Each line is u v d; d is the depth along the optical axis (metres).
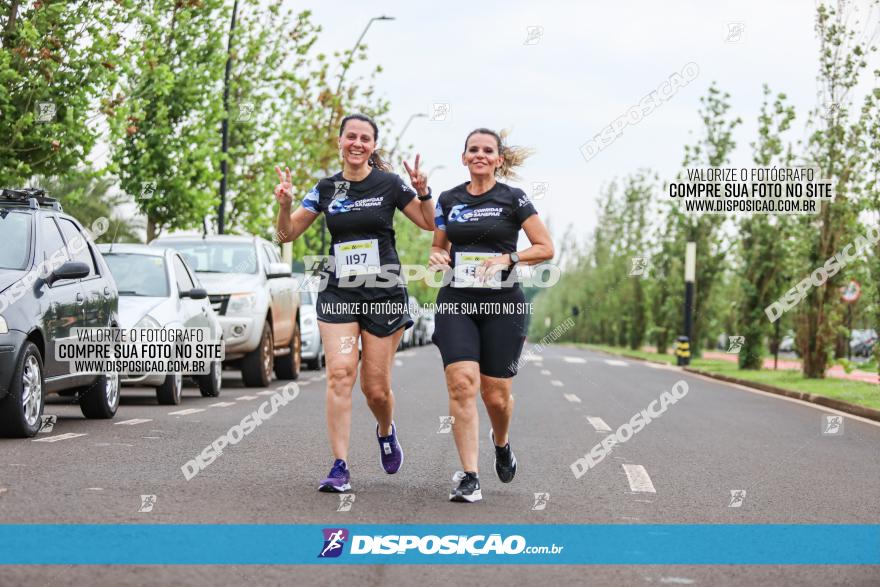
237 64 32.62
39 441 10.30
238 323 18.44
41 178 23.88
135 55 25.70
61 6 20.30
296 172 36.00
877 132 23.33
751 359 32.62
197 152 28.62
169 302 14.94
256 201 34.09
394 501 7.69
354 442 11.12
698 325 41.41
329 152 38.97
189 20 28.50
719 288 41.72
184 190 28.77
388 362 8.22
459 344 7.76
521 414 15.04
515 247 7.91
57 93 21.06
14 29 20.69
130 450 9.82
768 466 10.27
